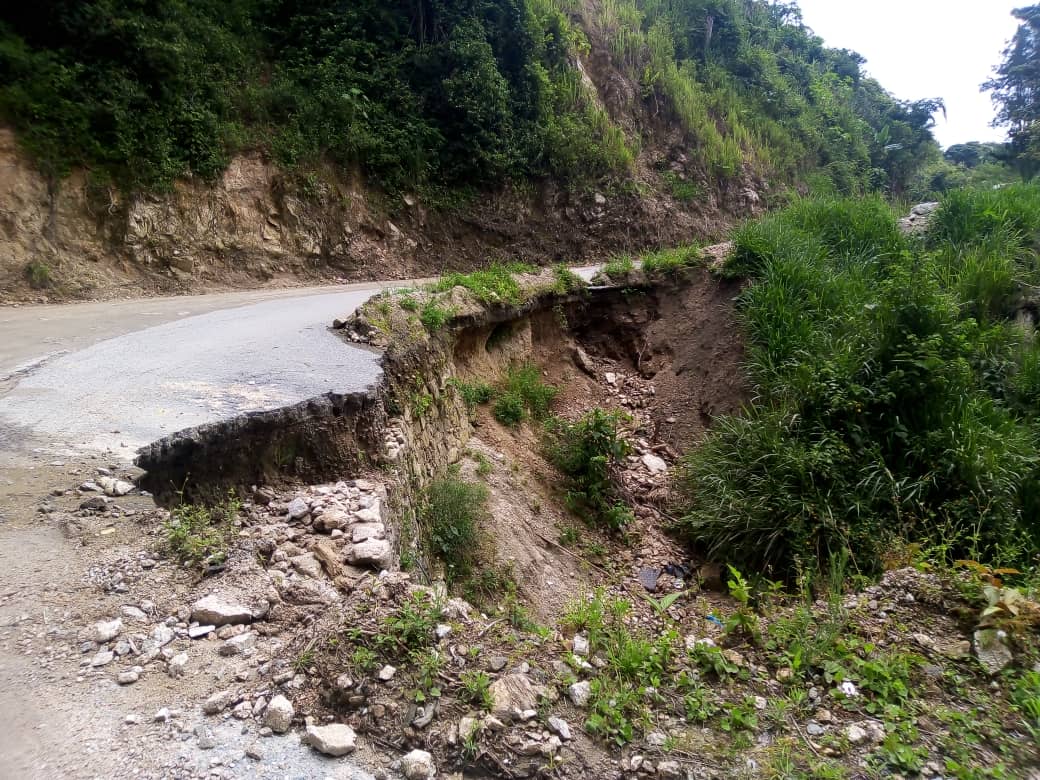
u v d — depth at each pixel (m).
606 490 8.05
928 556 5.08
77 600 3.05
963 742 2.66
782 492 6.62
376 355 6.35
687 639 3.50
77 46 11.49
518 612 4.59
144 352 6.48
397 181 15.36
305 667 2.73
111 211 11.13
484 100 16.33
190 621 3.02
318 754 2.39
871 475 6.47
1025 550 5.75
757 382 8.38
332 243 14.03
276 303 9.83
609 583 6.84
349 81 15.29
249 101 13.55
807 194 22.12
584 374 10.44
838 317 8.23
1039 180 14.14
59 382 5.48
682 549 7.46
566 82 18.73
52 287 10.23
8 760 2.24
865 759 2.56
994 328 8.07
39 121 10.62
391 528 4.57
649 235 18.28
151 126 11.82
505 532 6.58
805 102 26.31
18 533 3.43
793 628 3.48
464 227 16.31
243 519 4.14
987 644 3.24
